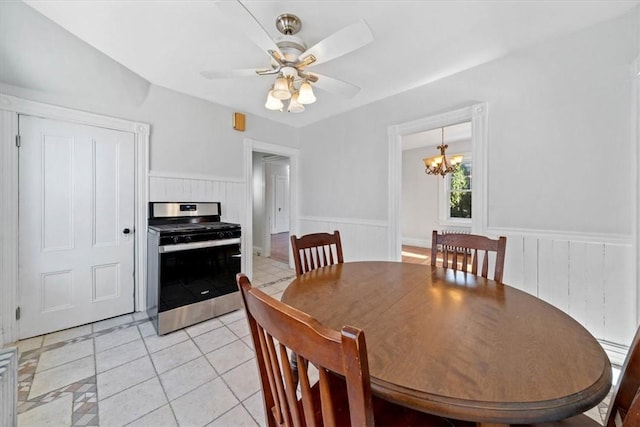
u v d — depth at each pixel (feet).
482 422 1.83
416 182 20.68
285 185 29.96
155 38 6.42
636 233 5.52
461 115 8.18
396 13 5.59
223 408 4.78
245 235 11.51
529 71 6.92
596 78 6.04
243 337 7.25
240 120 11.18
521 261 7.14
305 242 5.95
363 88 9.29
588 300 6.23
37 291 7.06
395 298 3.83
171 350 6.57
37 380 5.40
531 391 1.97
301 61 5.47
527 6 5.46
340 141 11.98
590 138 6.14
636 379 2.42
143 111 8.75
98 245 7.99
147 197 8.86
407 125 9.59
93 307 7.93
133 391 5.15
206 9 5.45
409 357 2.39
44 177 7.11
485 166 7.70
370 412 1.60
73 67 6.86
